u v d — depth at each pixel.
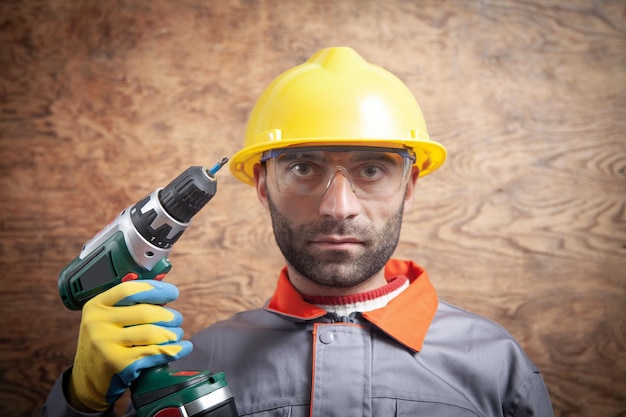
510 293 1.52
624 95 1.55
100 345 0.82
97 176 1.52
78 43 1.54
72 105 1.53
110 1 1.54
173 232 0.84
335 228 0.89
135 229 0.83
